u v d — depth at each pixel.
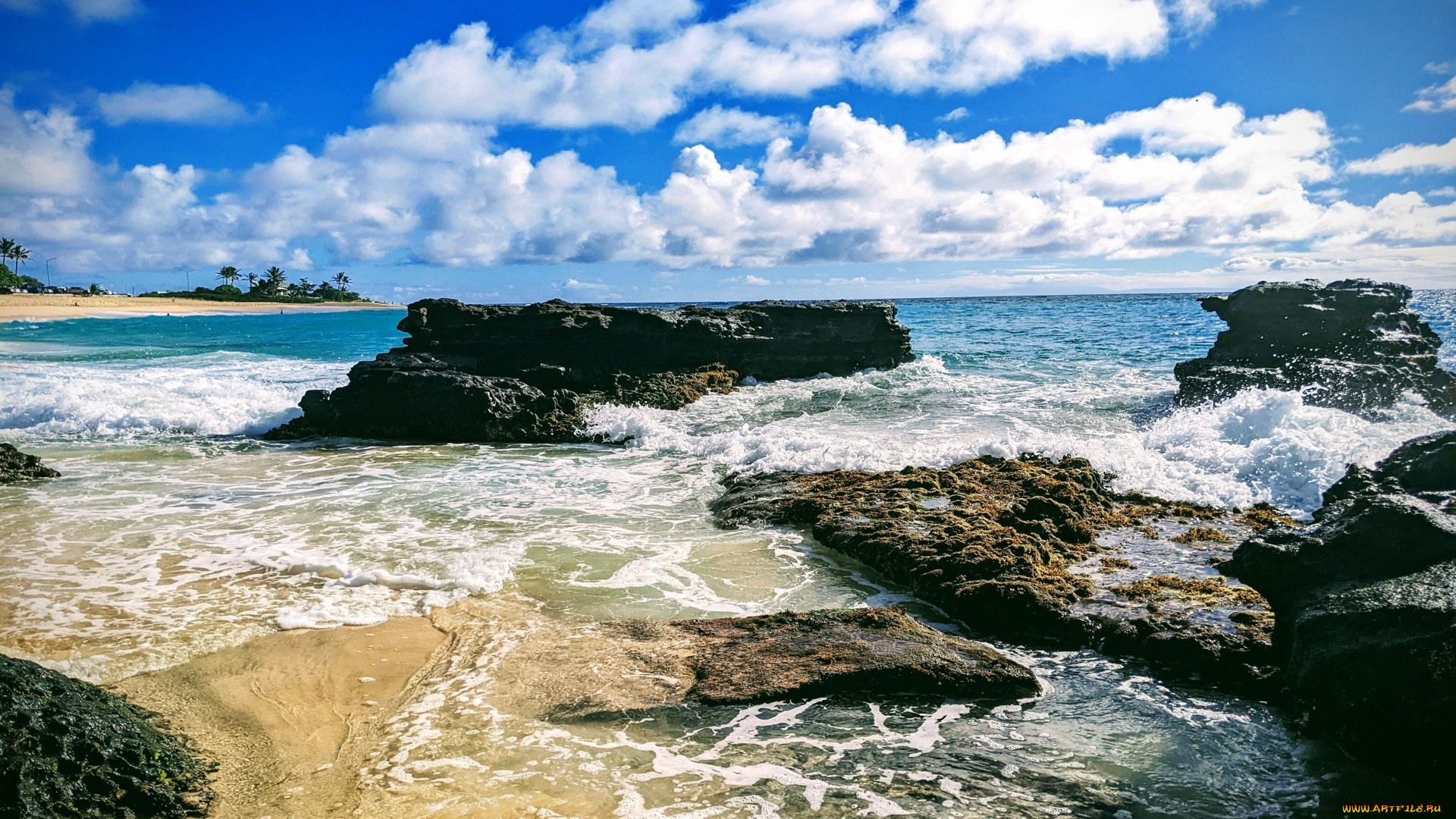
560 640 7.04
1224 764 5.22
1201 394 17.20
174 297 138.38
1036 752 5.36
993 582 7.62
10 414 18.39
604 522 10.67
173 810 4.63
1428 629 5.15
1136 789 4.95
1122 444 12.92
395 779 5.05
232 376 25.41
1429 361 17.67
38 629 7.18
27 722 4.45
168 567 8.88
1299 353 18.30
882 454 12.90
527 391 18.17
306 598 8.02
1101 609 7.25
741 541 9.88
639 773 5.10
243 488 12.56
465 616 7.64
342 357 33.75
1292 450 11.38
